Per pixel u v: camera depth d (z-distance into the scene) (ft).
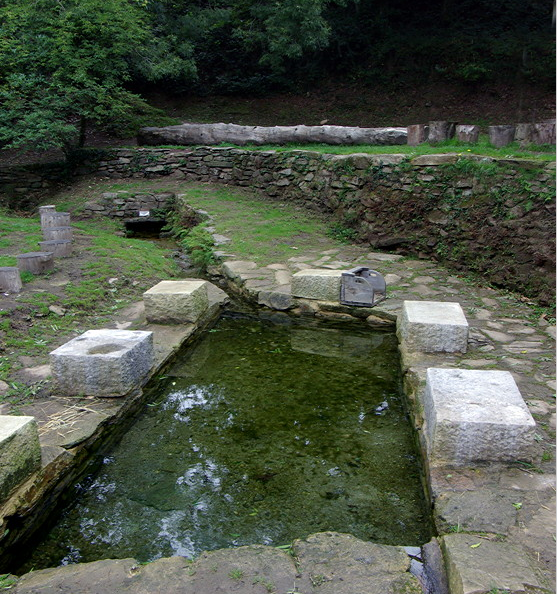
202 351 17.44
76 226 32.86
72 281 21.39
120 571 7.75
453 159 23.76
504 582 6.70
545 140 24.54
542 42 49.83
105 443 11.94
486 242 21.95
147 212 36.88
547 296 18.92
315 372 15.80
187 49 50.31
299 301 20.26
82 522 9.68
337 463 11.25
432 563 7.70
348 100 52.08
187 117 52.60
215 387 14.88
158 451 11.82
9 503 8.95
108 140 46.80
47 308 18.28
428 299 19.69
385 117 48.88
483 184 22.25
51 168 41.37
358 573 7.39
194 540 9.11
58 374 12.87
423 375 13.42
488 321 17.47
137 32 41.57
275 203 35.29
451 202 23.63
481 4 56.24
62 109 40.98
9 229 29.89
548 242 19.51
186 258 28.27
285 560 7.74
